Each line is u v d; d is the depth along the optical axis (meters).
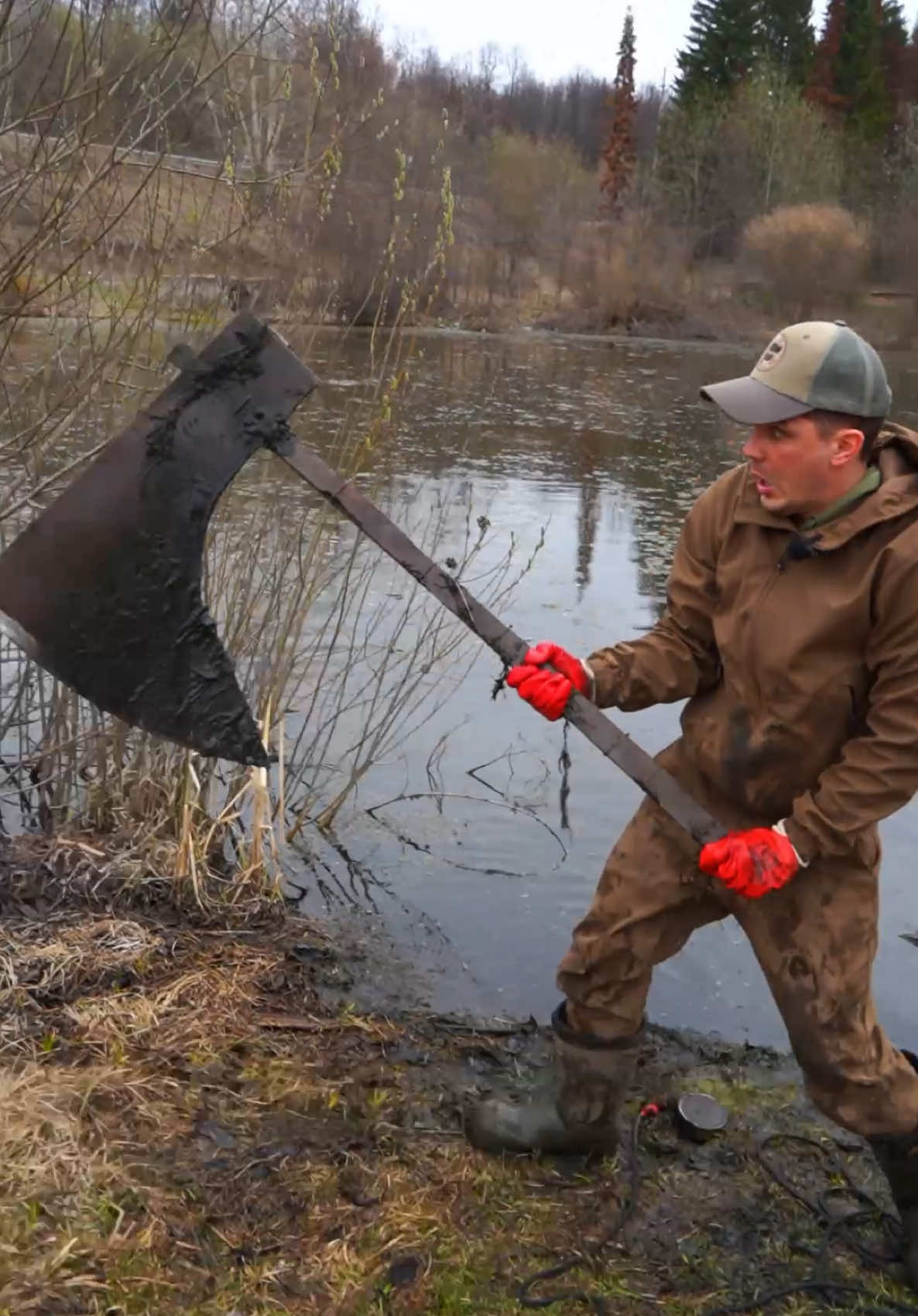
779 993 2.55
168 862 4.32
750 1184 2.95
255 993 3.64
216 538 4.74
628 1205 2.80
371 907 4.39
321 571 4.90
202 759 4.59
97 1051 3.15
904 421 18.52
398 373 4.87
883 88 56.03
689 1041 3.68
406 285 4.89
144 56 3.61
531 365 23.62
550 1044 3.58
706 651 2.65
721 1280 2.62
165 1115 2.92
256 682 4.82
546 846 4.91
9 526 4.57
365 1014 3.63
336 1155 2.87
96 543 2.55
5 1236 2.43
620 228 38.00
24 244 3.62
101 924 3.82
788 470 2.32
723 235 41.66
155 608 2.58
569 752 5.77
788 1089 3.42
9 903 3.91
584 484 11.73
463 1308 2.45
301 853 4.75
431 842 4.89
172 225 4.13
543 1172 2.89
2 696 4.71
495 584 7.90
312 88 4.47
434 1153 2.93
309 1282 2.47
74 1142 2.72
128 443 2.53
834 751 2.45
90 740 4.65
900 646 2.29
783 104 45.00
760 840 2.36
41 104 3.66
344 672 5.31
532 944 4.20
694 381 22.64
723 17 55.50
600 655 2.64
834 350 2.26
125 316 4.08
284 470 6.27
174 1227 2.55
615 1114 2.85
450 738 5.79
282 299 4.52
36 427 4.01
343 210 4.80
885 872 4.77
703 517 2.60
